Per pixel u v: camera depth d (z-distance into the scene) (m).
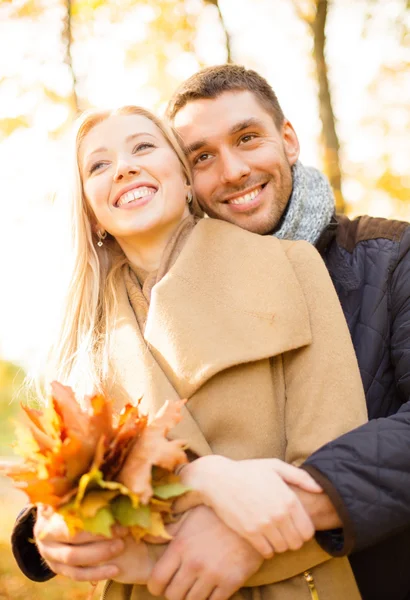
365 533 1.17
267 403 1.37
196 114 1.83
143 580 1.23
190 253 1.52
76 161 1.66
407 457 1.22
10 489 4.41
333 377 1.36
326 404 1.34
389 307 1.59
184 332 1.41
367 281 1.63
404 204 5.86
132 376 1.42
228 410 1.36
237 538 1.18
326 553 1.24
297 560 1.25
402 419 1.28
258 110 1.86
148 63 5.06
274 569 1.25
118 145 1.58
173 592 1.18
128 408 1.16
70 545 1.19
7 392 5.61
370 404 1.54
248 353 1.35
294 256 1.53
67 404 1.12
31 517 1.43
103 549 1.17
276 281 1.45
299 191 1.84
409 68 5.62
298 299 1.43
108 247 1.72
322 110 4.70
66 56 4.69
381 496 1.18
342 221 1.84
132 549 1.23
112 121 1.62
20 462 1.18
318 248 1.79
